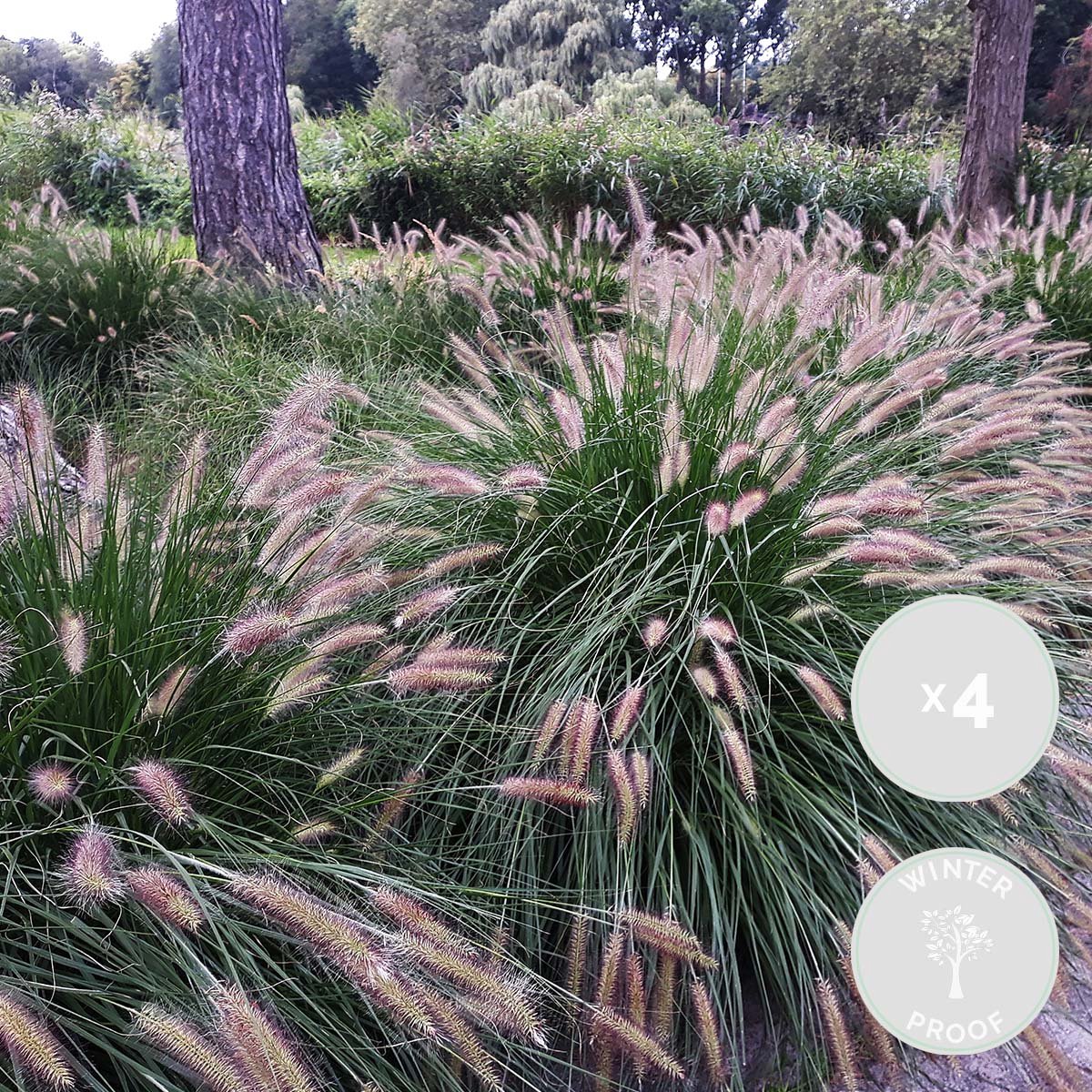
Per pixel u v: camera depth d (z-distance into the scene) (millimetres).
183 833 2088
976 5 10883
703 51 57531
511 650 2918
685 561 2988
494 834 2445
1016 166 11164
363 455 3807
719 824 2465
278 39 7773
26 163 15477
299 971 1989
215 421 4613
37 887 1939
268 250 7863
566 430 3033
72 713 2156
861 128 23641
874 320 4246
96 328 6059
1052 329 6156
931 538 2936
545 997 2217
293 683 2178
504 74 36344
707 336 3299
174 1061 1701
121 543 2385
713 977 2230
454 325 6215
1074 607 3283
